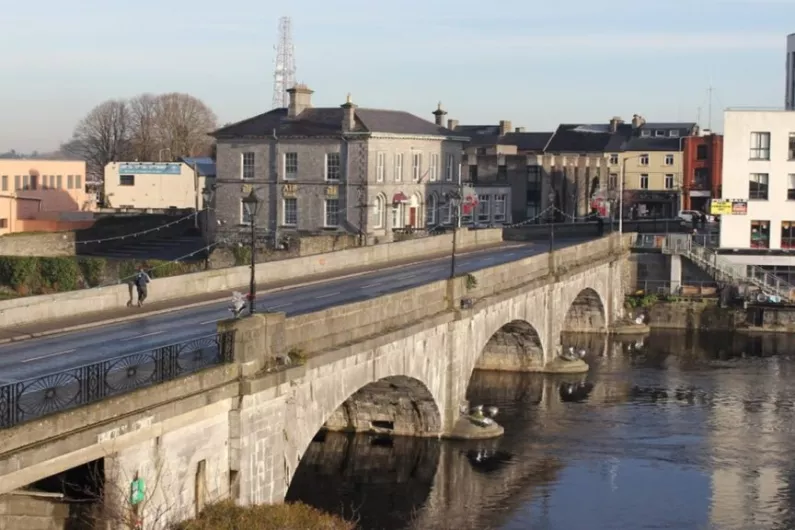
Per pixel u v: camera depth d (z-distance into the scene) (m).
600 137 177.88
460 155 120.69
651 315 101.88
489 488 51.97
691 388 74.81
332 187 105.19
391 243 80.19
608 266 96.69
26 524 29.97
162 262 90.56
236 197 109.12
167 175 151.25
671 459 57.22
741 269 104.06
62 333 44.47
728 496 51.28
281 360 37.84
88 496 30.42
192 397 32.59
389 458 56.12
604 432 62.38
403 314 50.75
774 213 105.19
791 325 98.94
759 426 64.38
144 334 44.28
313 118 108.25
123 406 29.91
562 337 96.00
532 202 144.00
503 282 66.88
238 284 61.12
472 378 77.56
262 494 36.88
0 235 104.38
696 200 146.12
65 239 107.12
